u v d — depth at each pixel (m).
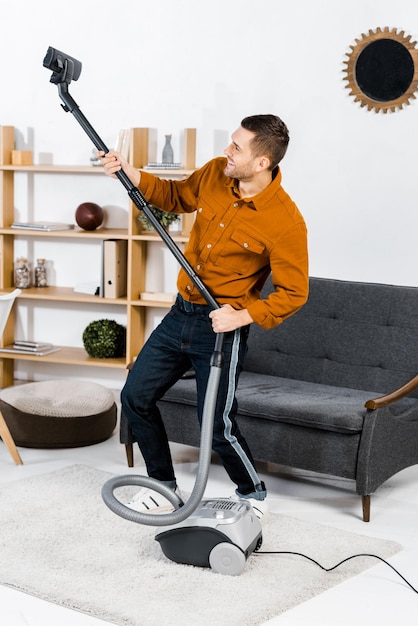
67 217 5.64
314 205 4.96
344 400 3.92
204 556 3.01
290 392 4.07
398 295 4.25
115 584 2.89
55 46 5.52
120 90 5.40
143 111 5.36
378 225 4.83
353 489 3.98
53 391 4.61
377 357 4.23
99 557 3.09
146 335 5.51
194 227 3.18
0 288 5.64
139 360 3.30
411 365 4.16
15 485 3.79
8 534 3.26
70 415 4.39
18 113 5.66
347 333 4.32
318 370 4.38
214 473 4.11
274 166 3.03
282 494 3.88
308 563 3.10
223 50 5.11
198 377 3.20
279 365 4.48
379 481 3.62
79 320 5.71
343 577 2.99
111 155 3.05
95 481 3.88
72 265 5.68
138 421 3.35
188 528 3.00
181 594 2.83
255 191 3.06
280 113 5.00
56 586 2.85
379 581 2.99
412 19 4.64
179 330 3.19
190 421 4.06
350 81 4.79
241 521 3.00
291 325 4.47
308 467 3.73
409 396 4.16
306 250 3.08
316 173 4.93
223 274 3.12
